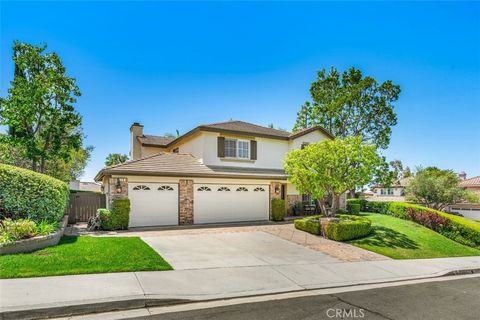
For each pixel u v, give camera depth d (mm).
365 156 13406
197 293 5793
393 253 11203
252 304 5516
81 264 6883
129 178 14336
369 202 22812
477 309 5754
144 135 25359
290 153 14727
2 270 6125
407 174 58094
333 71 31016
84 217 16531
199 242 10773
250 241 11422
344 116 30109
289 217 19844
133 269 6871
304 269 8055
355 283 7227
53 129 18891
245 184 17734
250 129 19984
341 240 12539
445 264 10055
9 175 9430
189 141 19422
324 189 13977
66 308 4711
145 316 4797
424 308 5711
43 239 8305
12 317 4410
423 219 16797
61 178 25156
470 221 15906
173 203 15359
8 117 17484
